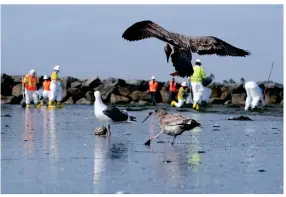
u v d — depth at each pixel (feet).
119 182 38.34
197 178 39.75
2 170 42.27
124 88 183.21
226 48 37.99
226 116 106.01
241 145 57.16
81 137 63.26
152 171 41.96
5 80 181.98
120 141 59.41
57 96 145.69
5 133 67.56
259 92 125.49
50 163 45.29
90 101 177.47
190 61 36.37
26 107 141.49
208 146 55.88
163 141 59.36
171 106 151.43
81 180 38.88
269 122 90.02
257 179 39.78
